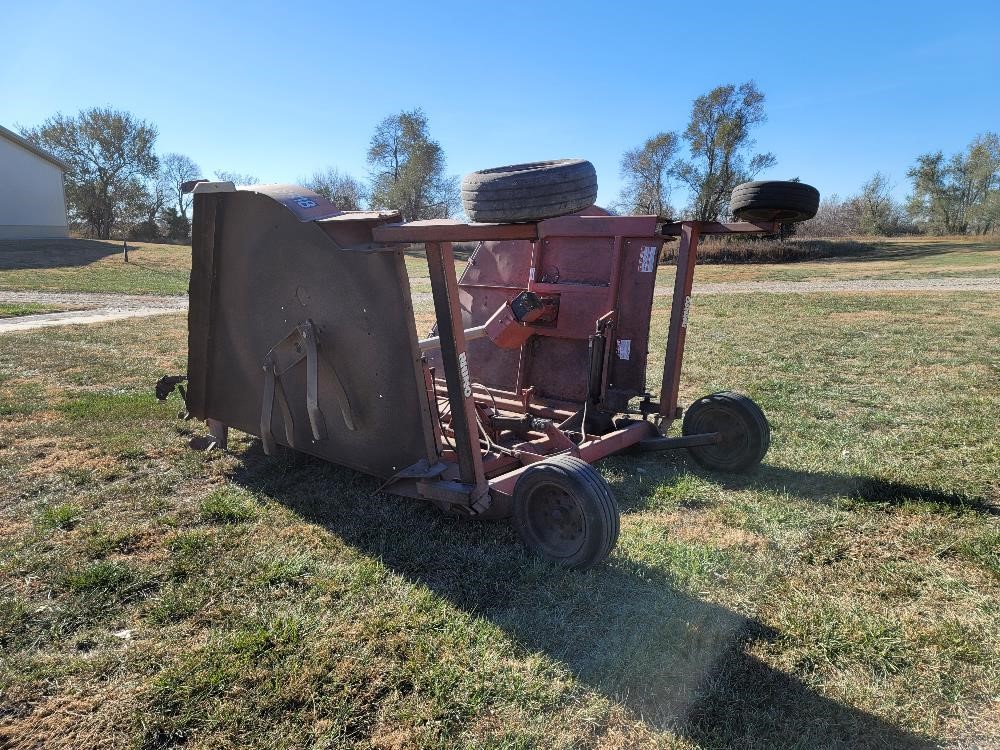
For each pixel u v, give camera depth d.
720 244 48.34
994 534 4.29
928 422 6.85
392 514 4.55
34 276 28.12
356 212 4.49
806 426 6.81
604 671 3.02
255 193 4.46
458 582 3.73
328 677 2.95
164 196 70.00
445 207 68.25
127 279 28.81
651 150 58.78
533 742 2.62
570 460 3.92
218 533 4.31
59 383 8.64
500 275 6.36
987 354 10.70
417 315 16.67
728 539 4.33
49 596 3.59
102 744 2.60
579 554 3.79
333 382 4.55
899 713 2.79
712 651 3.18
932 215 69.44
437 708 2.78
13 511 4.66
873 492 5.05
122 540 4.20
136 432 6.35
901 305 18.27
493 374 6.37
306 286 4.52
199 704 2.79
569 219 5.89
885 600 3.62
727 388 8.67
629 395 5.58
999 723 2.75
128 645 3.18
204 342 5.48
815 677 3.00
